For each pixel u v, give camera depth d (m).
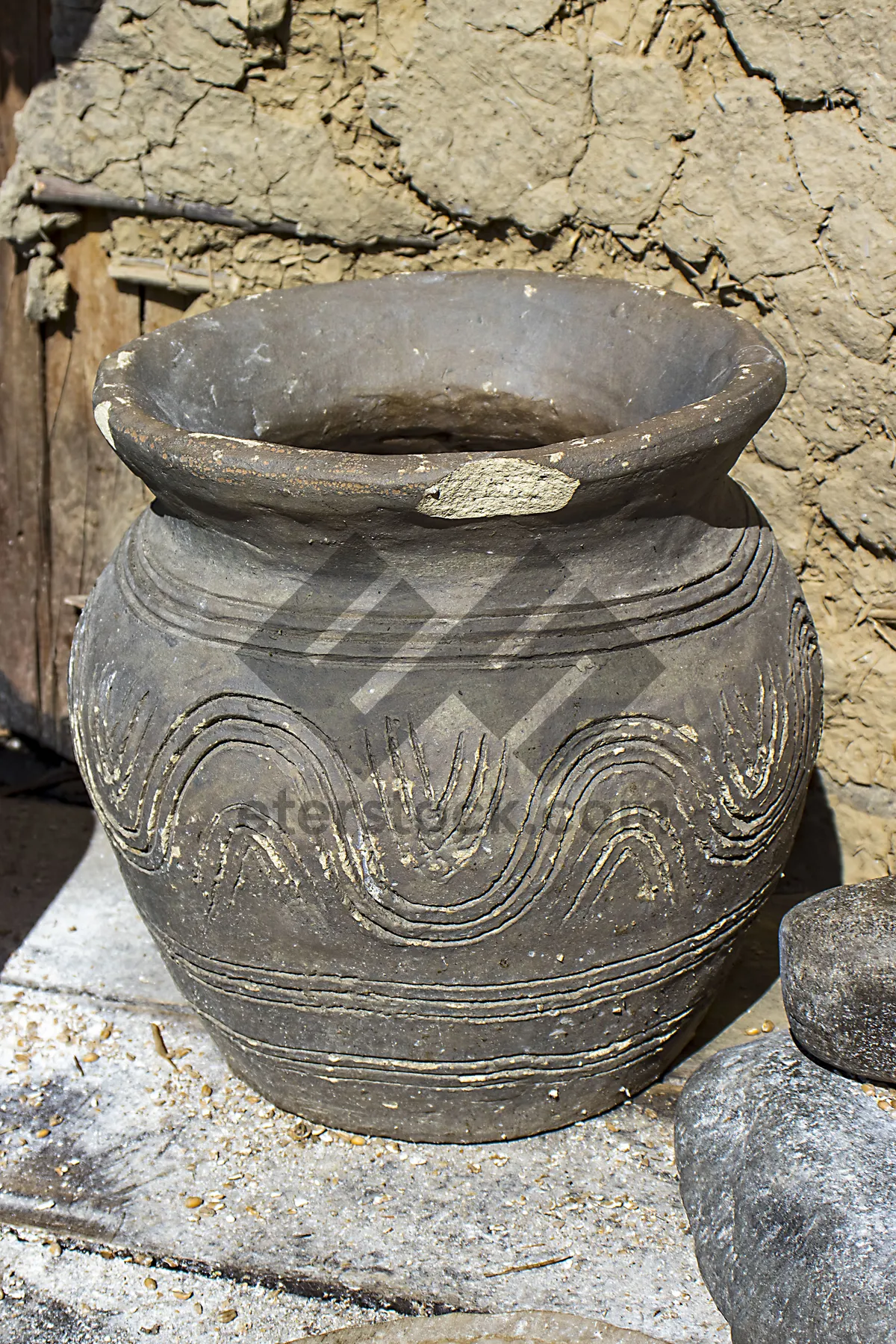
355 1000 2.09
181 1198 2.26
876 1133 2.07
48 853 3.11
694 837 2.04
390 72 2.75
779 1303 1.92
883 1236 1.89
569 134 2.71
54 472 3.25
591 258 2.87
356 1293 2.10
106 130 2.88
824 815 3.00
